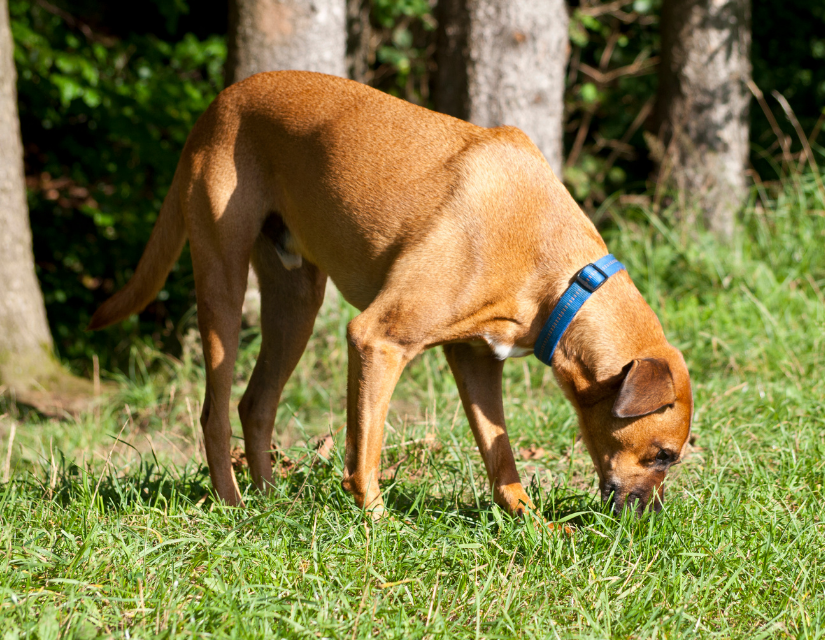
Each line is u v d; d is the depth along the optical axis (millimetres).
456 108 6176
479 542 2848
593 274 2998
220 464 3359
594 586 2561
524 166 3086
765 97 11039
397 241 3078
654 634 2305
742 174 7398
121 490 3307
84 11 9633
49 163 8414
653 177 7957
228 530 2875
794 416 4277
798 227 6543
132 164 8469
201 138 3518
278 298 3697
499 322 3049
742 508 3168
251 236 3434
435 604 2432
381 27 9992
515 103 6004
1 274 5934
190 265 7148
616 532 2871
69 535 2662
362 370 2994
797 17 11125
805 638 2311
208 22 10414
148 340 7070
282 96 3412
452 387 5152
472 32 5977
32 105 8133
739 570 2609
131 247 8562
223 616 2242
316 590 2457
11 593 2211
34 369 6039
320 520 2955
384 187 3115
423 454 3867
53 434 4930
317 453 3508
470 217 2973
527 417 4465
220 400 3396
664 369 2758
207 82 9406
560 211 3086
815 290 5895
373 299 3232
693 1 7215
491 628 2332
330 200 3217
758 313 5727
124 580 2426
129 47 8828
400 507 3320
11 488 3133
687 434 2975
